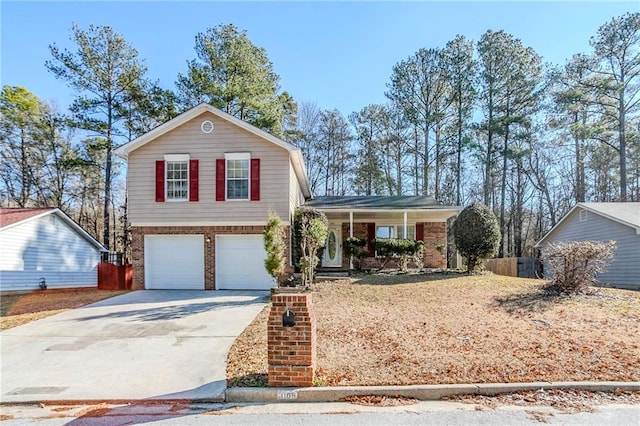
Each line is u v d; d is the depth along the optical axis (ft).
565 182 95.35
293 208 48.78
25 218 49.32
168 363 18.90
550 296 31.27
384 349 19.60
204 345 21.76
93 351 21.02
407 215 59.21
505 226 99.35
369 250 59.62
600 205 55.62
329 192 103.81
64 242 56.18
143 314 30.27
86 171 82.74
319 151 104.06
